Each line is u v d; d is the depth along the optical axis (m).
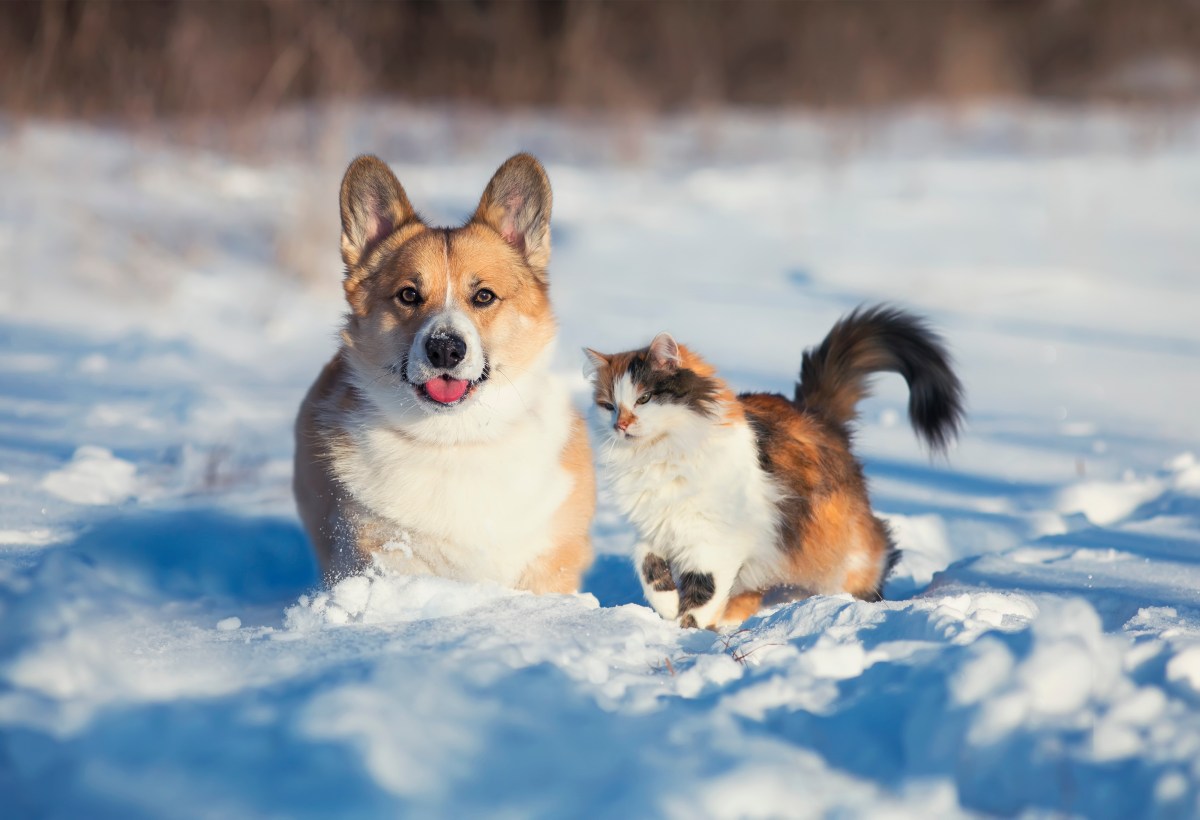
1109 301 13.33
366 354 4.98
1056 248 15.87
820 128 25.70
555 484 5.00
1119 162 21.88
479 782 2.65
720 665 3.42
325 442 5.11
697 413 4.88
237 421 8.19
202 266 13.52
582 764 2.74
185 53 18.25
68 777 2.57
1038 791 2.78
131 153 17.34
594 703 3.06
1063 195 19.20
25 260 12.90
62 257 13.09
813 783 2.79
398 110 23.98
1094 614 3.07
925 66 29.44
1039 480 7.16
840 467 5.34
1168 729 2.88
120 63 18.89
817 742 3.00
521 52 28.11
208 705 2.87
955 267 14.83
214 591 5.25
